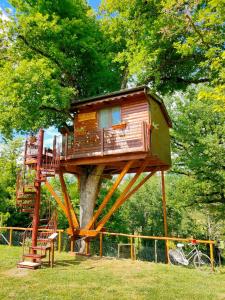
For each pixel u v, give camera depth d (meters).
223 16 8.52
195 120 24.81
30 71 14.14
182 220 43.28
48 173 12.70
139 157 13.93
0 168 27.72
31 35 16.64
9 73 14.23
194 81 19.64
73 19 17.81
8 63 15.25
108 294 7.80
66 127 18.52
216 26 10.42
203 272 11.18
